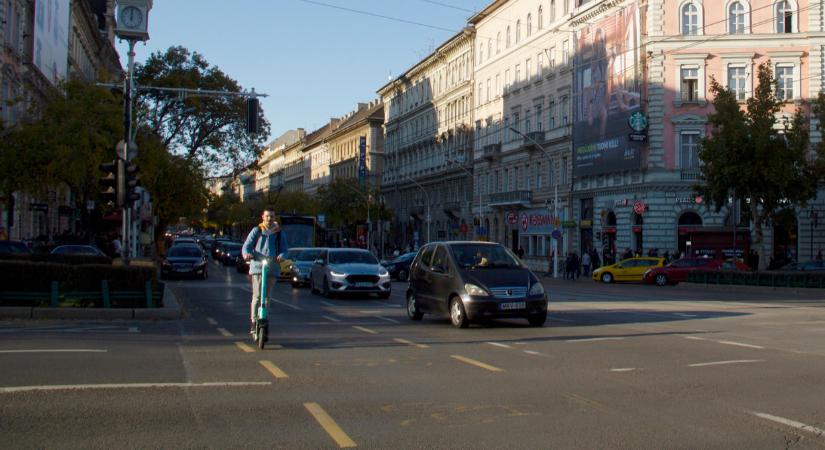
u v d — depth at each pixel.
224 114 61.69
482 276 15.84
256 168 64.56
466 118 76.38
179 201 54.28
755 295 30.67
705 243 48.00
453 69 80.25
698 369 10.38
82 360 10.60
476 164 73.50
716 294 31.28
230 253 60.94
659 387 9.09
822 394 8.70
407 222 92.12
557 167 58.81
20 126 37.12
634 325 16.33
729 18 48.22
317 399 8.32
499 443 6.60
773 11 47.75
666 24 48.47
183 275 39.00
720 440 6.71
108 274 17.62
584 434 6.91
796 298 28.42
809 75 47.25
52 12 46.06
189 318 17.84
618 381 9.47
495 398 8.43
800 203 38.69
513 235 66.00
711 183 38.25
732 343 13.12
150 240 50.75
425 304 17.16
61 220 58.59
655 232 48.41
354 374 9.91
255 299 12.52
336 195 88.69
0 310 16.50
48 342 12.43
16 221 44.06
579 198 55.88
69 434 6.73
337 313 19.81
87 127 33.69
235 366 10.45
